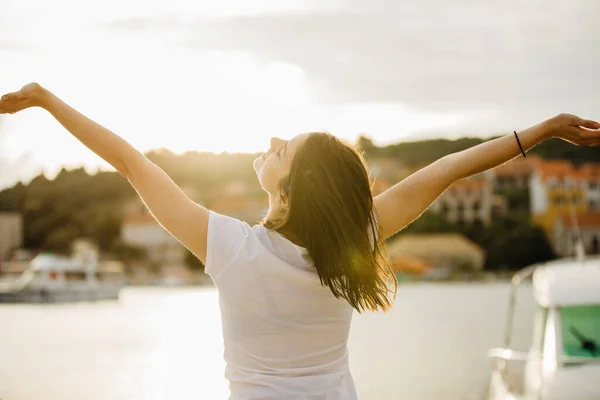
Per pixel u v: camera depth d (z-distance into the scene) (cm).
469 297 7500
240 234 212
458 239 12431
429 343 3256
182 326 4281
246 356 212
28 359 2812
